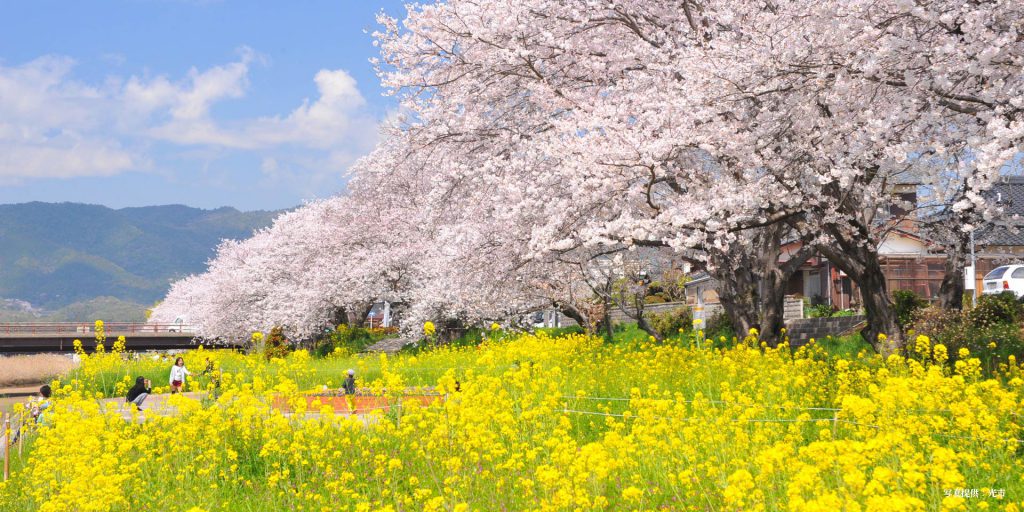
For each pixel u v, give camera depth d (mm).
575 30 14695
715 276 15359
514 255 15211
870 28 9172
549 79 15398
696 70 11258
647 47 13977
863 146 9781
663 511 6133
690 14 14148
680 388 11352
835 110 10227
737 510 5367
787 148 11320
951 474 5012
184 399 10383
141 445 9414
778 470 5688
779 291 15203
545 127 15273
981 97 9055
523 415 8523
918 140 9914
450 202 16594
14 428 13891
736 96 10883
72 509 7695
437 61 16031
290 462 9070
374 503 7441
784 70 10164
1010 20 8922
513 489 6961
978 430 6719
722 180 12211
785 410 9070
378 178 27266
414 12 15430
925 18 8789
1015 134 8031
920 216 15859
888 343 13117
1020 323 14602
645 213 13055
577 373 12961
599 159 11969
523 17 14414
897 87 9812
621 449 6938
